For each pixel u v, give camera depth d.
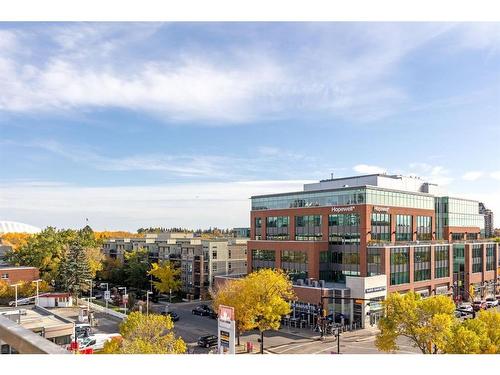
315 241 64.19
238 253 85.44
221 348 35.72
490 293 82.69
